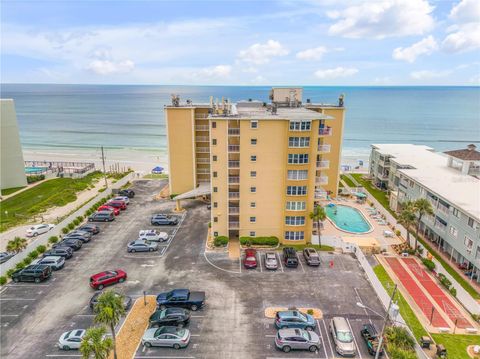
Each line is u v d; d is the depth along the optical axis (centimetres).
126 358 3017
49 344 3186
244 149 4919
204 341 3238
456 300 3959
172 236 5503
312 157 4909
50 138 18075
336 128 6931
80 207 6225
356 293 4019
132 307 3716
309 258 4616
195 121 6938
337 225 6041
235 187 5222
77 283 4181
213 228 5259
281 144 4912
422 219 5522
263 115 5019
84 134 19288
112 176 9225
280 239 5291
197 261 4719
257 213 5206
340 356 3091
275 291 4034
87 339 2588
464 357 3089
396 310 3247
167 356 3048
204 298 3719
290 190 5034
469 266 4472
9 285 4131
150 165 12231
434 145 16788
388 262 4788
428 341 3183
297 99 6531
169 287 4097
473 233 4256
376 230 5831
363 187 7950
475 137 18800
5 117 7644
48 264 4394
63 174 9088
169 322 3366
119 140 17612
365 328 3300
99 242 5281
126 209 6688
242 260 4750
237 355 3078
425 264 4634
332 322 3356
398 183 6969
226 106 5288
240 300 3853
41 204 6969
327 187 7338
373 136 19050
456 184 5375
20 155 7969
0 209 6725
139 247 4959
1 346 3153
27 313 3612
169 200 7219
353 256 4928
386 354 3055
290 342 3103
